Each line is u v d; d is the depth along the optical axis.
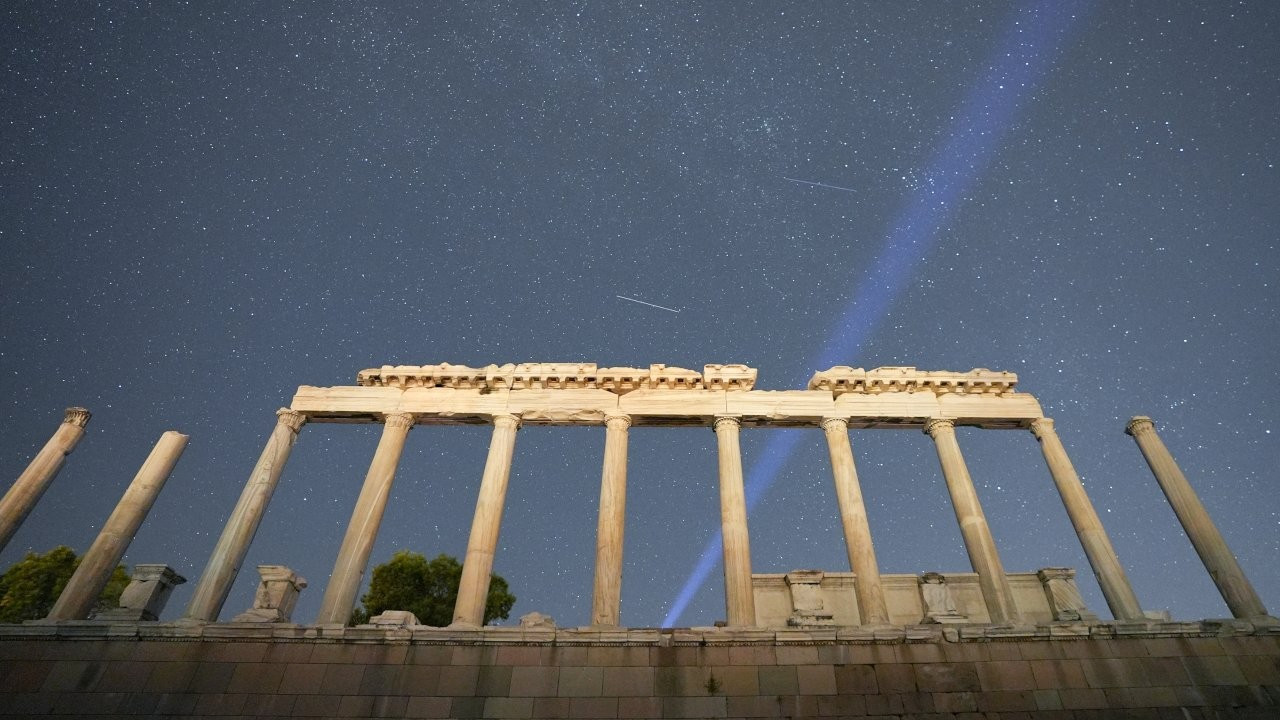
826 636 24.02
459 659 23.50
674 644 23.88
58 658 23.14
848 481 29.06
